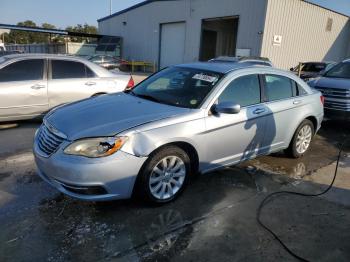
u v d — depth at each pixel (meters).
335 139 7.08
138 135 3.31
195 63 4.99
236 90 4.26
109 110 3.77
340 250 3.08
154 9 29.48
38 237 3.03
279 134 4.91
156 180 3.54
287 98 5.01
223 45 29.52
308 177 4.75
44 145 3.49
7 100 6.23
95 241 3.01
